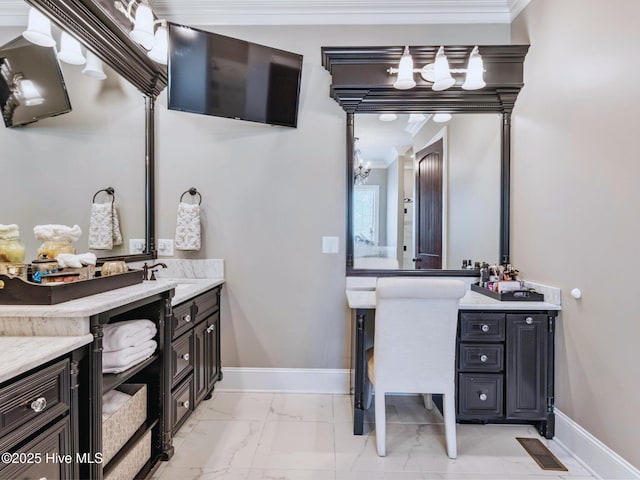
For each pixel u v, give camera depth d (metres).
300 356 2.56
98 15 1.80
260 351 2.56
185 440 1.93
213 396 2.47
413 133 2.53
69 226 1.77
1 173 1.42
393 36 2.52
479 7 2.46
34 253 1.56
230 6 2.47
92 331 1.21
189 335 2.01
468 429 2.07
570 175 1.86
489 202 2.52
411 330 1.78
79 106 1.84
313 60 2.53
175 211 2.53
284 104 2.47
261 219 2.54
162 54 2.16
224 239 2.54
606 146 1.62
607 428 1.62
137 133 2.34
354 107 2.50
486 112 2.50
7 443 0.92
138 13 1.81
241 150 2.54
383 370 1.81
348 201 2.53
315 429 2.06
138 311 1.70
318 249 2.54
